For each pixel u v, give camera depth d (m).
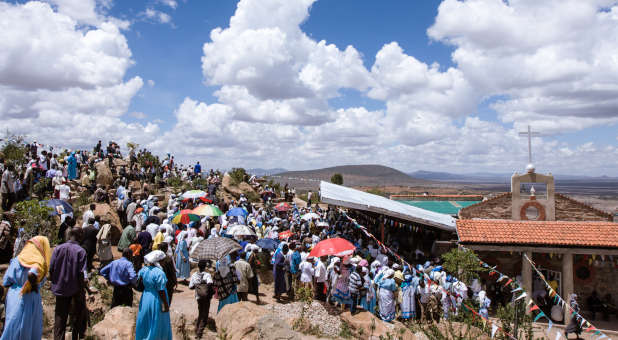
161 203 25.61
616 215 19.70
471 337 9.84
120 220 18.38
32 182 19.00
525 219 20.58
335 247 11.78
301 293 12.84
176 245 14.54
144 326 6.98
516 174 20.75
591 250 18.16
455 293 13.59
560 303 18.23
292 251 13.49
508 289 19.00
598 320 18.47
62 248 6.91
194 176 34.12
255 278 12.42
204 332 8.84
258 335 7.66
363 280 12.45
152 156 32.69
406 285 13.20
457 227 19.62
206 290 8.59
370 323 10.91
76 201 20.30
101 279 11.64
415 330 11.61
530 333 11.16
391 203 25.27
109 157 28.03
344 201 18.47
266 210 29.05
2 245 10.63
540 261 19.66
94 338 7.23
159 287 7.14
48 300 9.45
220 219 19.77
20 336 5.93
